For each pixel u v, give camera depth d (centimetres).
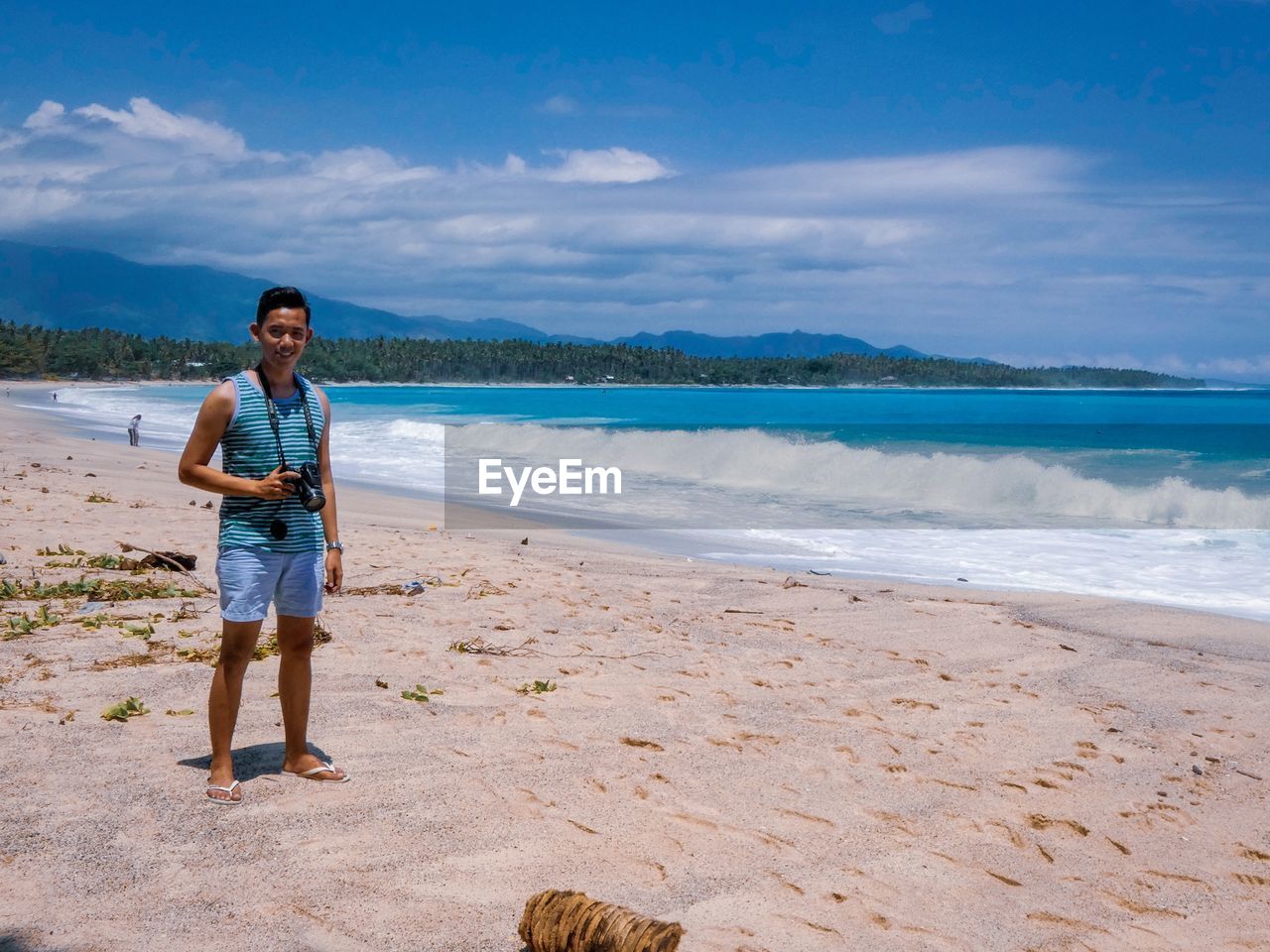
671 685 581
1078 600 933
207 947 274
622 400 11800
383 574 906
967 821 404
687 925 304
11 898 296
